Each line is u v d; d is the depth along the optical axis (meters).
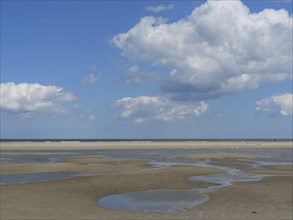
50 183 29.30
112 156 65.38
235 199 22.58
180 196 23.69
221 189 26.27
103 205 21.08
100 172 37.81
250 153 76.31
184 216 18.23
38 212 19.22
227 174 35.81
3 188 26.95
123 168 41.53
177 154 71.50
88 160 54.50
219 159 57.59
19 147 101.12
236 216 18.12
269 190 25.80
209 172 36.81
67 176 34.25
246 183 29.38
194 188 26.73
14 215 18.52
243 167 44.47
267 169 41.81
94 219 17.75
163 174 34.69
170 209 19.95
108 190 25.97
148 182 29.50
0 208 20.14
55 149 92.06
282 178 32.97
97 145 116.44
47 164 45.59
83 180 30.80
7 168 41.03
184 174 34.88
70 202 21.88
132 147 104.06
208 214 18.64
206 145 118.44
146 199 22.80
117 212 19.28
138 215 18.56
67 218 17.94
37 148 96.00
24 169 40.06
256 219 17.47
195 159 57.16
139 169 40.72
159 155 68.19
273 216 18.08
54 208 20.22
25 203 21.53
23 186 27.86
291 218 17.64
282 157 63.62
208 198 22.97
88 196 23.83
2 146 107.44
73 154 71.56
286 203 21.34
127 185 28.03
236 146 112.25
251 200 22.25
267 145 121.69
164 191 25.47
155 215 18.55
